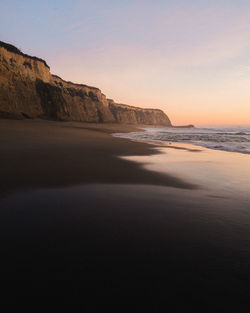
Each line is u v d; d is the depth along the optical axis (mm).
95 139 17734
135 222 3010
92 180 5332
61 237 2549
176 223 3006
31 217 3100
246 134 34031
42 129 23000
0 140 13188
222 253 2258
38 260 2082
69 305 1542
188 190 4723
